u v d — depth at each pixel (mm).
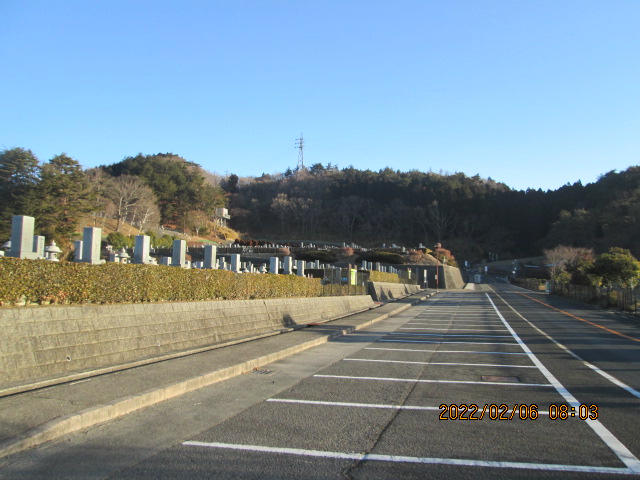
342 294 28297
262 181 150125
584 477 4363
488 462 4723
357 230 132625
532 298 48281
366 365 10453
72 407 5879
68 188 39688
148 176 87062
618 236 79250
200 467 4480
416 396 7543
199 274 12789
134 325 9570
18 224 8742
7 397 6266
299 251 67812
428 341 14977
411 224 132000
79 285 8688
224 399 7203
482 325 20828
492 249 128625
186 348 11016
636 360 11344
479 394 7695
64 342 7797
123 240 46219
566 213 102188
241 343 12711
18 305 7539
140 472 4336
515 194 139125
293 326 17078
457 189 138750
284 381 8664
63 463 4500
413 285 60875
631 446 5230
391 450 5043
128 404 6312
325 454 4895
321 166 172125
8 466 4387
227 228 110750
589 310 32031
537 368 10141
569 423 6133
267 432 5594
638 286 35531
